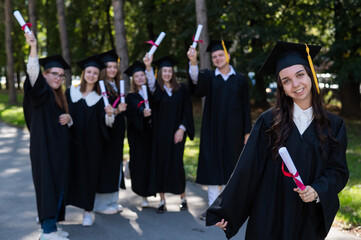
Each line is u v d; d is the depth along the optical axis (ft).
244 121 15.20
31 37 11.21
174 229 13.73
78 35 65.87
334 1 37.19
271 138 7.06
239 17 35.24
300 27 36.94
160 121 15.74
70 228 13.92
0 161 25.08
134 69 16.51
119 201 17.21
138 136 16.01
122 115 15.56
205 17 28.22
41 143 12.17
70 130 14.30
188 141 32.78
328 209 6.58
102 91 14.10
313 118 6.90
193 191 18.48
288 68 6.85
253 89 39.81
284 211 6.87
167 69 15.75
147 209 16.03
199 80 14.87
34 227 13.91
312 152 6.82
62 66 13.06
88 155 14.24
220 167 14.89
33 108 12.32
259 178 7.17
